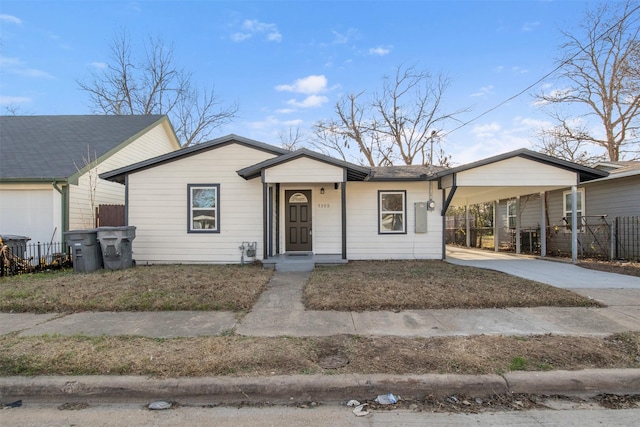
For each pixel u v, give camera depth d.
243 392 3.47
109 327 5.11
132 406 3.38
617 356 4.01
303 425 3.03
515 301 6.13
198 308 6.00
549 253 13.91
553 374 3.62
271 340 4.50
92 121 16.00
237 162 10.96
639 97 18.28
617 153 19.67
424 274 8.30
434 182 11.77
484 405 3.36
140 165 10.79
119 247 9.37
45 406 3.39
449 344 4.33
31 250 10.39
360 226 11.79
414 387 3.51
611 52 19.09
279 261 9.90
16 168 11.23
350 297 6.33
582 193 13.73
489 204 19.14
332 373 3.67
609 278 8.24
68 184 10.95
